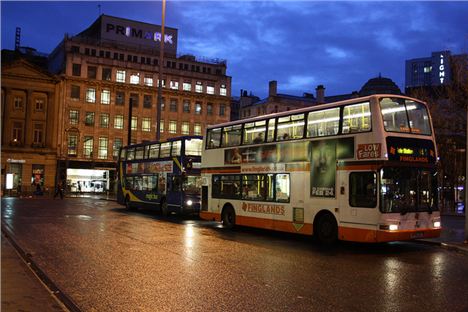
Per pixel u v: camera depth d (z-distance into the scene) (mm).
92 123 66875
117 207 34500
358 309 6984
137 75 70312
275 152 17078
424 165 13789
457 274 10000
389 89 77812
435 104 29531
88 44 67875
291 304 7219
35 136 64062
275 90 78750
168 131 72188
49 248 12867
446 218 29312
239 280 8992
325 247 14297
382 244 15383
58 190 48406
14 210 28578
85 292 7922
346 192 13859
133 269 10000
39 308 6391
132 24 73375
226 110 77000
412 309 7043
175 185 25750
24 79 63156
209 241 15195
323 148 14914
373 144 13219
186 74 74125
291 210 16031
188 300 7414
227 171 19875
